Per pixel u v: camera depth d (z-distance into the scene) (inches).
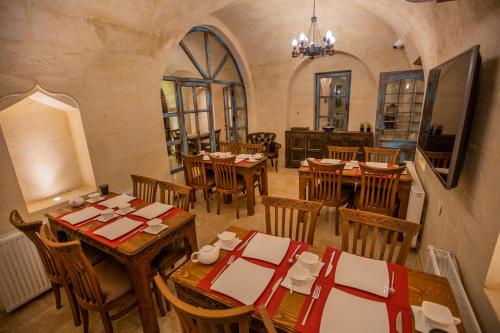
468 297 49.7
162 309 74.5
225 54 201.5
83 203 89.9
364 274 49.0
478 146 50.5
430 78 89.4
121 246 63.3
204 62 185.5
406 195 101.7
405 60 165.9
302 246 59.3
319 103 218.4
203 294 46.3
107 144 108.3
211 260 53.4
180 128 172.9
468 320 44.0
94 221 76.9
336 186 110.3
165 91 169.3
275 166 218.1
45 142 96.7
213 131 200.4
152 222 70.5
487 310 41.5
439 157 67.1
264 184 150.9
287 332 38.9
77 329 71.8
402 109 164.2
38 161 95.3
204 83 186.4
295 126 232.8
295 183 185.9
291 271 50.4
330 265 52.5
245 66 214.2
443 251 62.2
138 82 118.0
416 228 54.6
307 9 154.9
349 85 202.1
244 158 145.1
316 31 172.4
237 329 49.9
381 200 101.7
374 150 134.3
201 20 135.9
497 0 45.8
